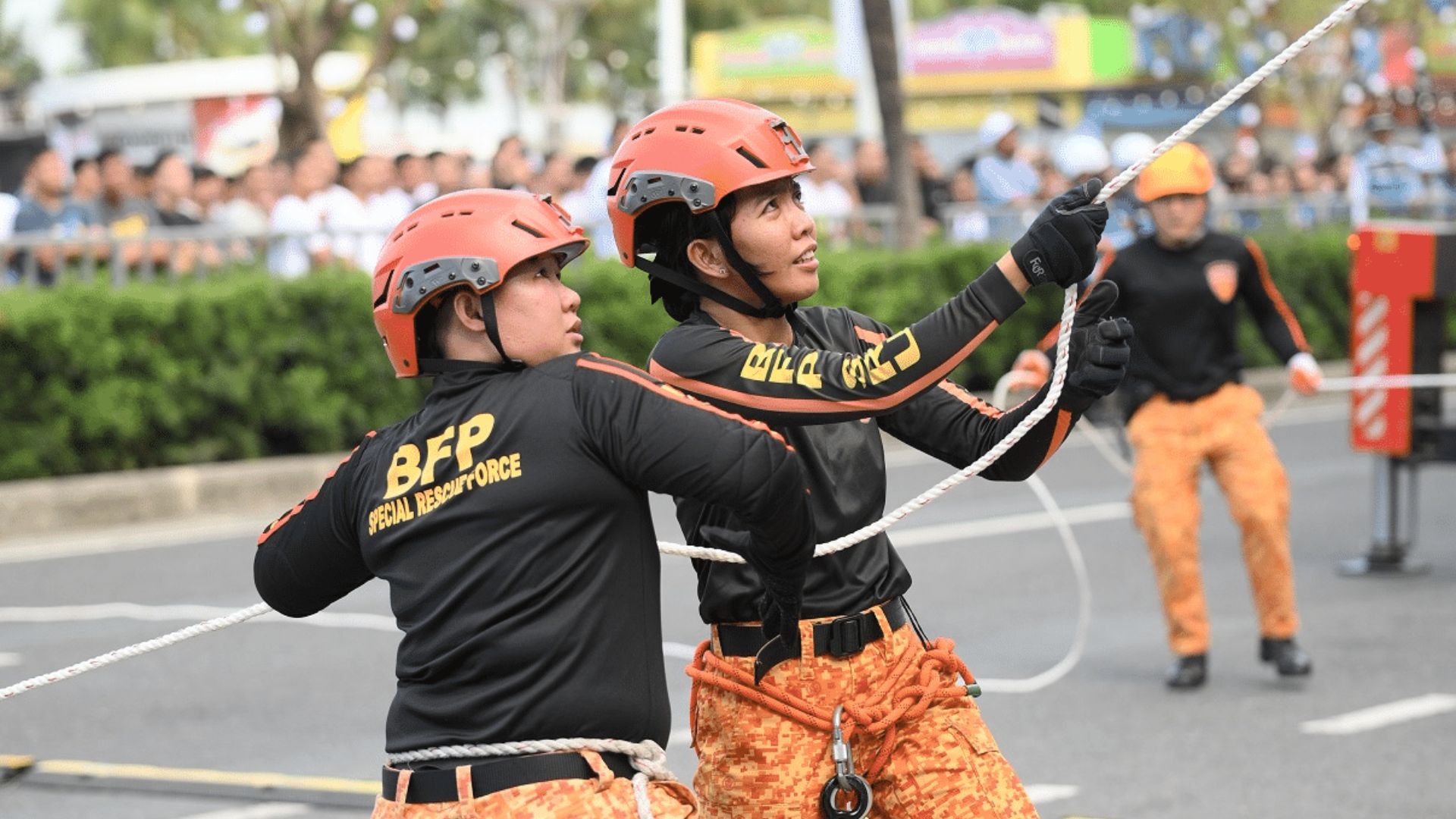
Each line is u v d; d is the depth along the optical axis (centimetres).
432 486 423
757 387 464
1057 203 451
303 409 1842
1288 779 862
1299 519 1666
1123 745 930
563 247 429
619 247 491
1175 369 1039
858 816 479
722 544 437
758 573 445
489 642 412
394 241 434
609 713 415
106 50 6794
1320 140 4603
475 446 421
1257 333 2661
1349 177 3462
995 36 5047
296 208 1959
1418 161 3916
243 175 2091
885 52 2406
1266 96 4731
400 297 429
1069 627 1218
